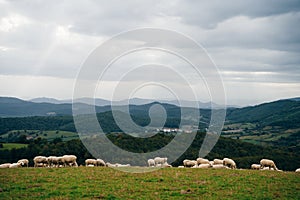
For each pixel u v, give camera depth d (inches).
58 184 841.5
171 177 951.6
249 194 765.9
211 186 840.3
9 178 908.6
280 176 987.9
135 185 841.5
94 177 933.2
